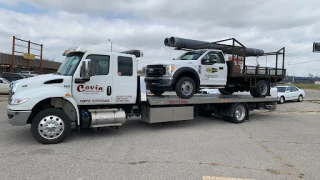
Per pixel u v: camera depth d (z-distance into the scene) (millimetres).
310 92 44000
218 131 8469
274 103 11914
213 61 10047
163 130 8445
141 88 7848
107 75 7211
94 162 5094
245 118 10477
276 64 12266
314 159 5586
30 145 6219
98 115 7039
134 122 9906
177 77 9281
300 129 9195
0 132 7504
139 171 4652
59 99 6738
